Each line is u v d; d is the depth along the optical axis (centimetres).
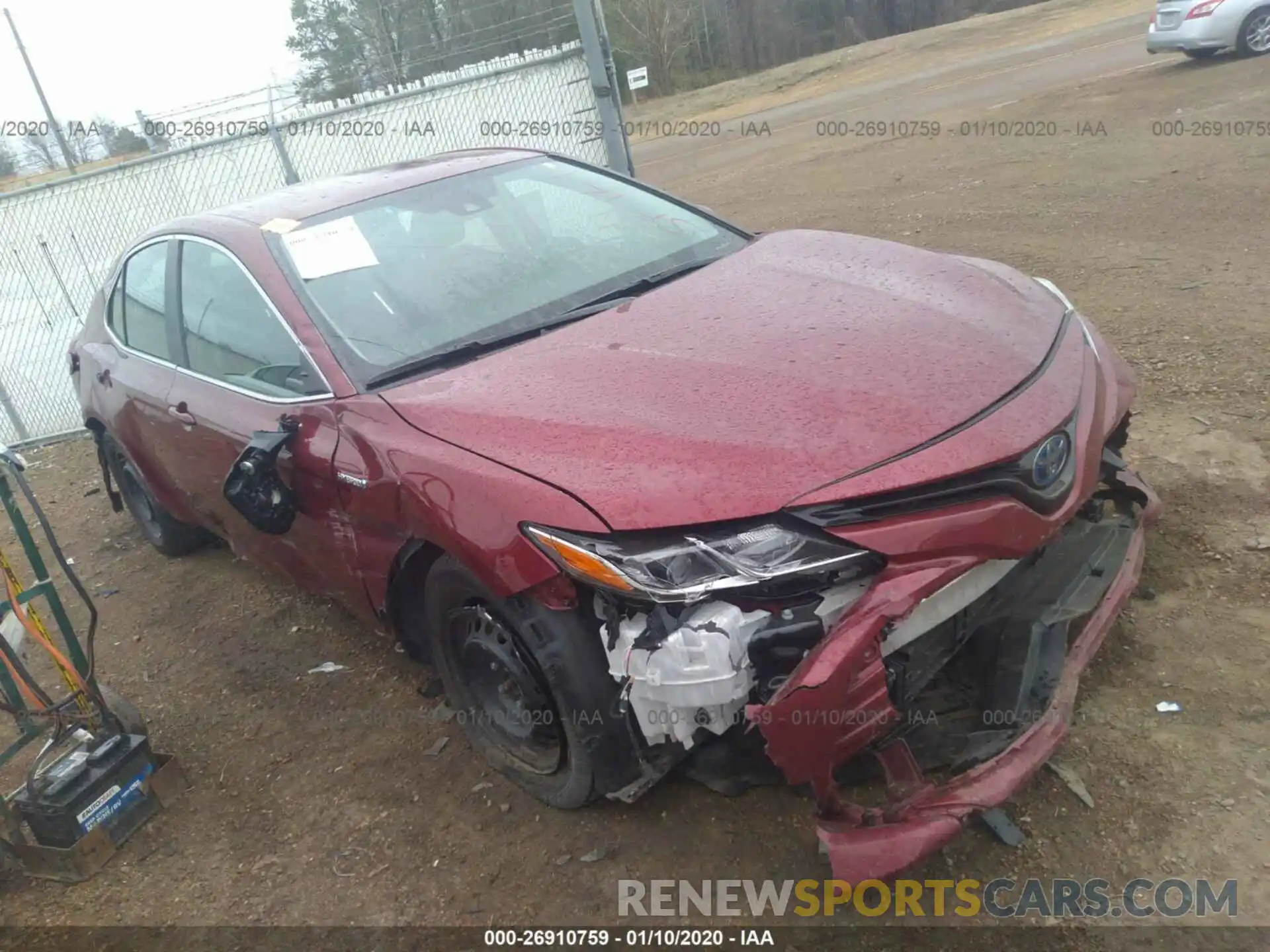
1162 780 273
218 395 376
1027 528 251
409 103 845
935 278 329
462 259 370
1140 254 718
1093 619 274
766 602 235
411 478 284
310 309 345
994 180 1075
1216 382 485
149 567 561
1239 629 320
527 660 281
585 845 291
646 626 242
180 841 331
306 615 466
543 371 300
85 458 805
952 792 230
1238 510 379
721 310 317
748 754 271
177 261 420
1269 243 689
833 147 1605
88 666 342
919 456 243
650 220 411
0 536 664
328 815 329
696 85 4241
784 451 245
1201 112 1187
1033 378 274
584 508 246
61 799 319
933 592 236
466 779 330
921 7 5275
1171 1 1495
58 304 866
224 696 413
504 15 1120
